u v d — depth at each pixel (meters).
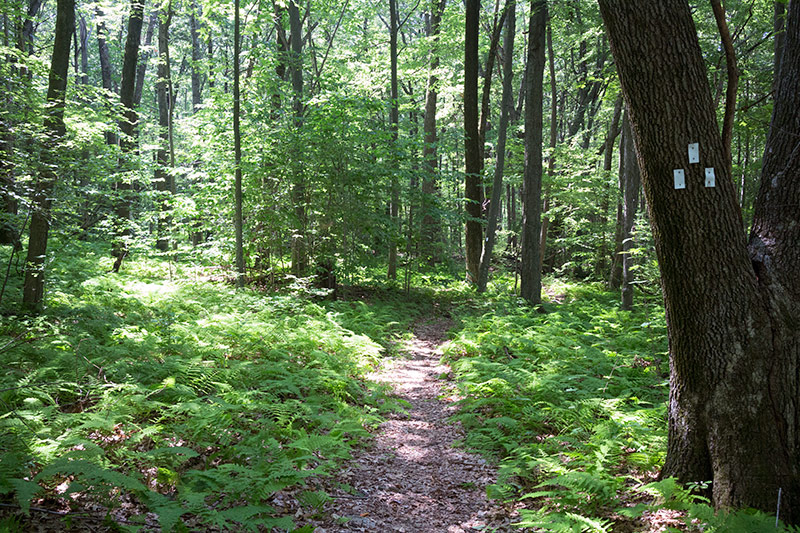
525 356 9.40
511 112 30.02
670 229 4.06
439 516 4.61
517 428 6.22
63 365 5.97
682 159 3.94
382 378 9.05
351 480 5.07
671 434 4.40
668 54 3.87
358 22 25.38
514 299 15.93
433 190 23.02
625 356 9.27
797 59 4.20
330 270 14.45
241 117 15.57
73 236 12.78
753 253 4.16
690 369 4.17
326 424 5.94
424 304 16.48
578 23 19.39
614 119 24.20
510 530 4.30
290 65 15.80
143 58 27.12
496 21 20.00
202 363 6.94
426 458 5.89
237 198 12.87
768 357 3.91
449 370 9.67
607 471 4.89
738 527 3.40
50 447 4.07
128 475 4.07
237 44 12.64
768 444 3.86
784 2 6.19
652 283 13.73
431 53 23.83
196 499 3.65
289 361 7.99
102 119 14.17
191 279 14.27
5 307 8.34
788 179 4.12
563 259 29.56
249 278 14.70
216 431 5.05
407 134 26.59
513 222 33.81
